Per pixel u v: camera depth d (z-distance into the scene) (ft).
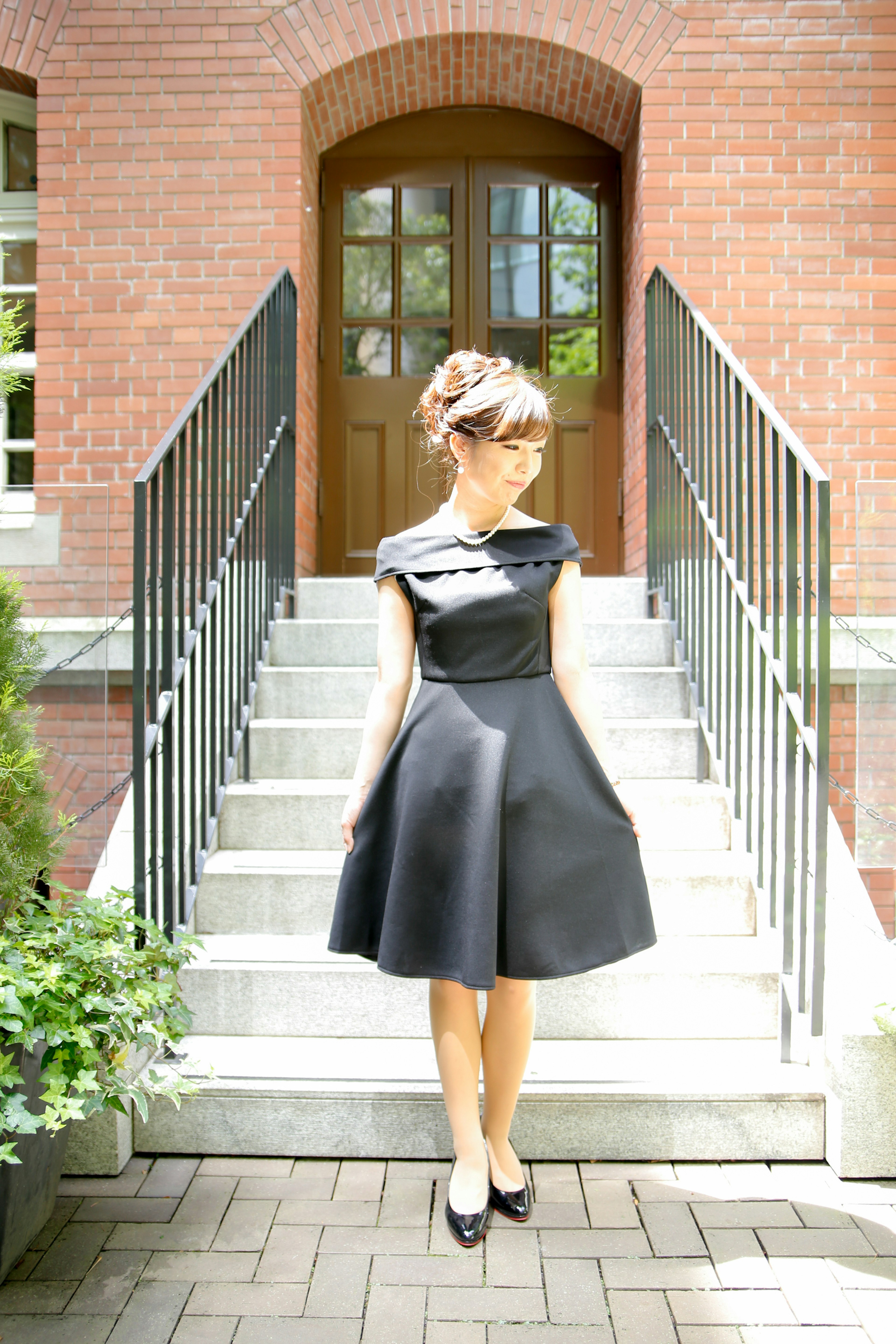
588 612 12.47
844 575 13.57
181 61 13.74
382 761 5.78
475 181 15.58
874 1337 4.99
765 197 13.64
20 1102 4.90
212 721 8.50
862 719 8.27
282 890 8.04
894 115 13.58
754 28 13.61
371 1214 5.99
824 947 6.36
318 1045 7.15
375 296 15.69
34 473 13.76
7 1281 5.41
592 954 5.34
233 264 13.70
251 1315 5.15
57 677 8.77
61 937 5.71
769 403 7.72
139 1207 6.07
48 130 13.80
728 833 8.79
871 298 13.65
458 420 5.43
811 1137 6.57
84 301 13.78
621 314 15.57
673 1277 5.43
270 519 11.38
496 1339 4.97
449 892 5.38
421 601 5.61
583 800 5.48
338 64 13.69
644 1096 6.48
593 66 13.75
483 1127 6.20
